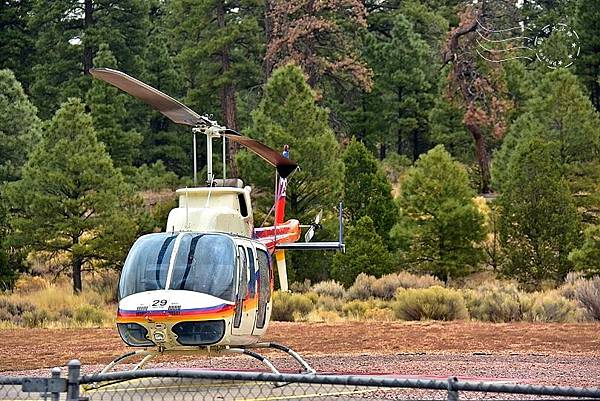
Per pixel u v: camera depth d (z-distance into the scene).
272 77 105.94
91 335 59.19
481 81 147.25
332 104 165.00
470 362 41.66
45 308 73.88
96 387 27.41
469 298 73.31
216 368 39.31
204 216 33.69
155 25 193.25
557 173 100.69
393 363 41.28
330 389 30.53
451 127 164.62
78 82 160.50
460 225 103.25
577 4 157.00
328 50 158.38
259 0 156.75
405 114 169.50
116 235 93.19
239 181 36.12
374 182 105.69
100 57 146.62
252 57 160.75
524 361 42.22
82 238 99.31
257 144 35.28
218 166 145.62
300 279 98.25
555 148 115.62
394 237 103.62
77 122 95.69
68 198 94.00
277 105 104.06
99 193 94.06
